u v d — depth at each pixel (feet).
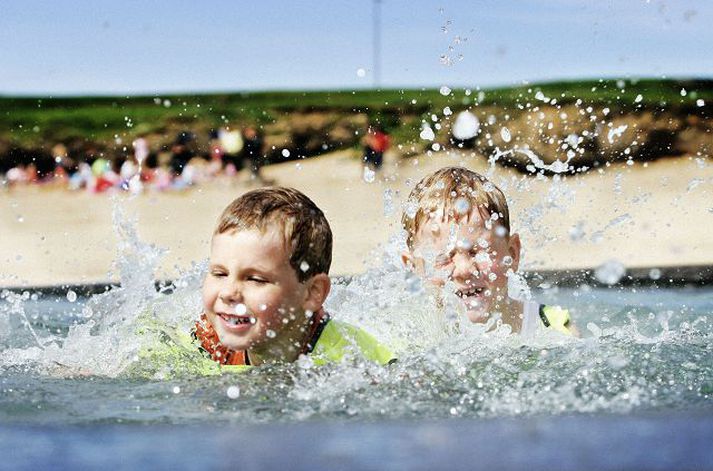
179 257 31.30
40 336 10.50
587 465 3.63
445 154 50.93
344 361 7.25
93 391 6.40
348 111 56.70
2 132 55.52
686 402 5.56
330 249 8.14
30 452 4.03
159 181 51.31
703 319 11.26
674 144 46.19
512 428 4.36
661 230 32.09
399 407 5.49
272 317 7.56
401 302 9.07
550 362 7.16
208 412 5.42
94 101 65.92
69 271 26.27
